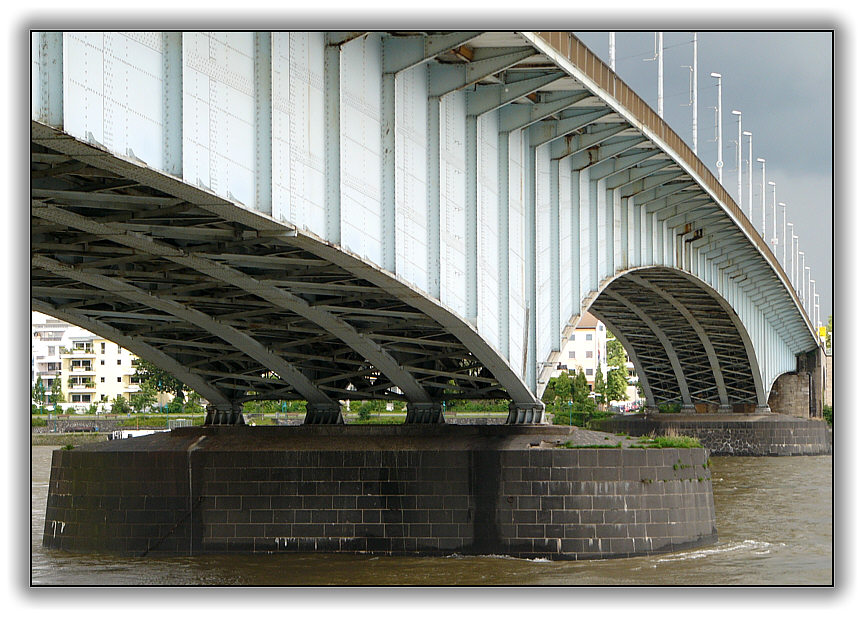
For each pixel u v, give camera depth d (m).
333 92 30.00
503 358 39.28
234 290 36.97
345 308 36.81
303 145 28.80
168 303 37.69
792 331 119.62
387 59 32.75
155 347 45.25
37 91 21.03
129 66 23.17
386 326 39.09
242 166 26.44
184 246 31.64
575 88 38.84
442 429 42.81
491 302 39.09
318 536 40.94
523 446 40.84
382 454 41.03
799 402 133.25
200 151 24.95
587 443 41.41
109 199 26.12
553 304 44.97
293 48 28.41
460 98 37.25
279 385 47.12
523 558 39.66
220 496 41.66
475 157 37.59
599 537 39.81
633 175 52.31
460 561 39.16
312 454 41.41
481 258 38.22
